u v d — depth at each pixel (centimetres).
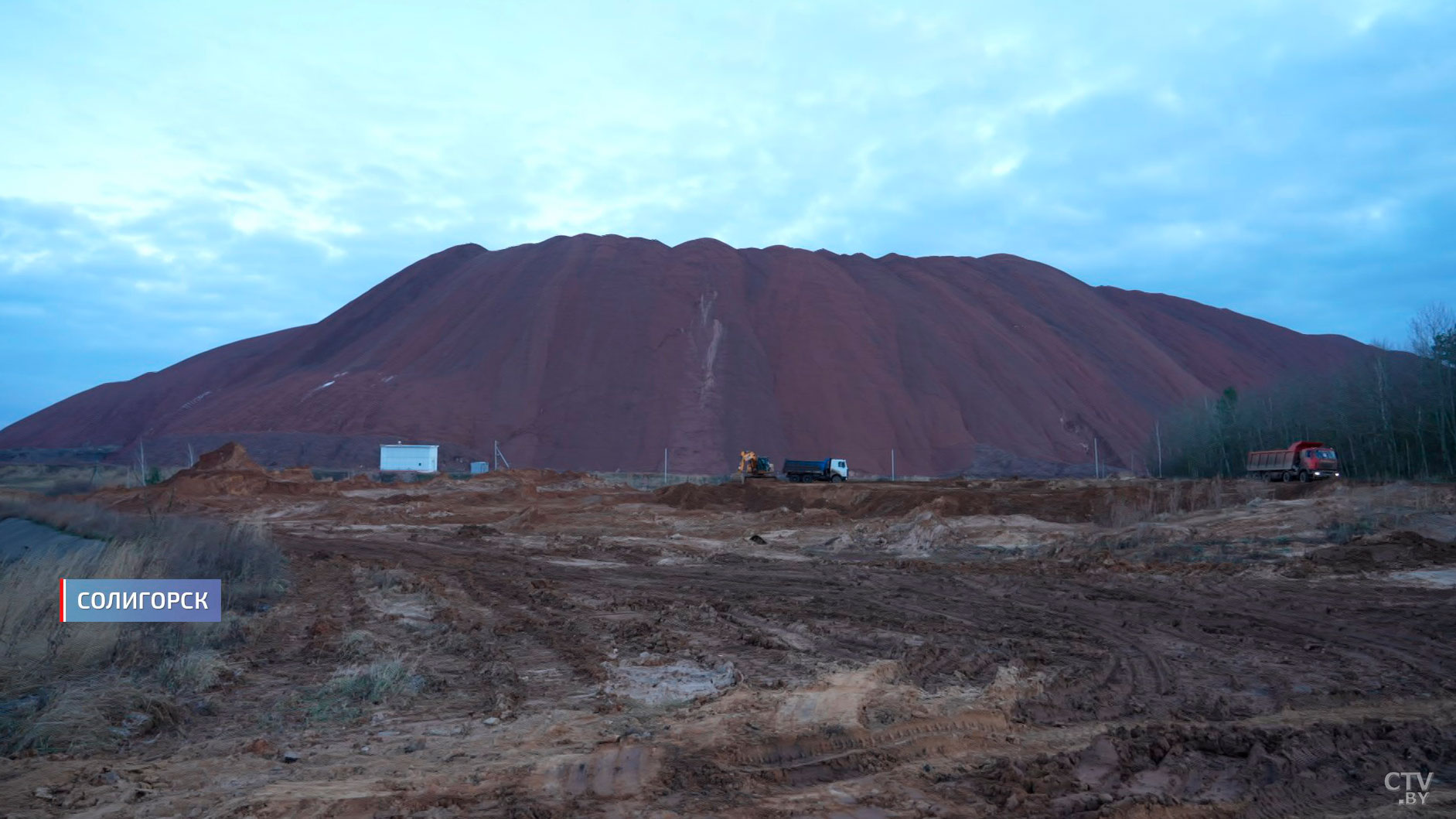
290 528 4609
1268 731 797
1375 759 730
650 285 16150
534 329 15075
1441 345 5894
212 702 992
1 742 794
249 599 1850
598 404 13738
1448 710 901
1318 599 1723
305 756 765
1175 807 610
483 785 654
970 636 1392
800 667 1173
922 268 18312
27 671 998
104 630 1143
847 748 751
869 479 7606
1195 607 1661
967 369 14325
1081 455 13200
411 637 1480
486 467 10281
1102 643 1321
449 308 16625
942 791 646
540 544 3575
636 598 1933
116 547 1496
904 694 939
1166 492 3638
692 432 13150
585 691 1048
